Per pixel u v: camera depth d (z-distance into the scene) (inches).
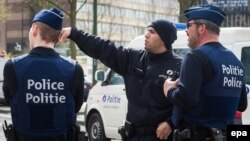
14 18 3346.5
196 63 161.0
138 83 186.9
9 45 3412.9
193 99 158.7
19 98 165.8
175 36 190.5
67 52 1166.3
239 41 346.0
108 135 443.8
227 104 165.5
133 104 187.2
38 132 166.2
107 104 444.8
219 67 163.5
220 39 352.5
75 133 171.5
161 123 179.3
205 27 168.2
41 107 165.6
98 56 194.9
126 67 193.2
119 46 196.2
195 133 163.5
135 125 185.3
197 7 171.0
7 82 167.5
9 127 169.5
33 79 165.5
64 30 191.6
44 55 168.7
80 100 173.6
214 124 163.8
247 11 815.1
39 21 169.3
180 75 163.3
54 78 166.7
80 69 172.1
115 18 3302.2
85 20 2620.6
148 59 188.9
